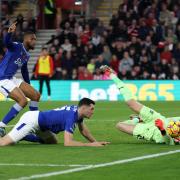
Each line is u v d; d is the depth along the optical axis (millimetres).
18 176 15438
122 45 51938
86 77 51844
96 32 54438
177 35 53062
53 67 51875
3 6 60250
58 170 16281
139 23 53906
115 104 44906
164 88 49438
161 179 15188
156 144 21391
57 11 59938
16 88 23891
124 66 50875
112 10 60875
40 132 21250
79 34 55156
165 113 37062
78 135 25000
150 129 21422
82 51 53562
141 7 55344
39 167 16750
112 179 15164
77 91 51000
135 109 21516
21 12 62000
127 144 21422
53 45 54688
